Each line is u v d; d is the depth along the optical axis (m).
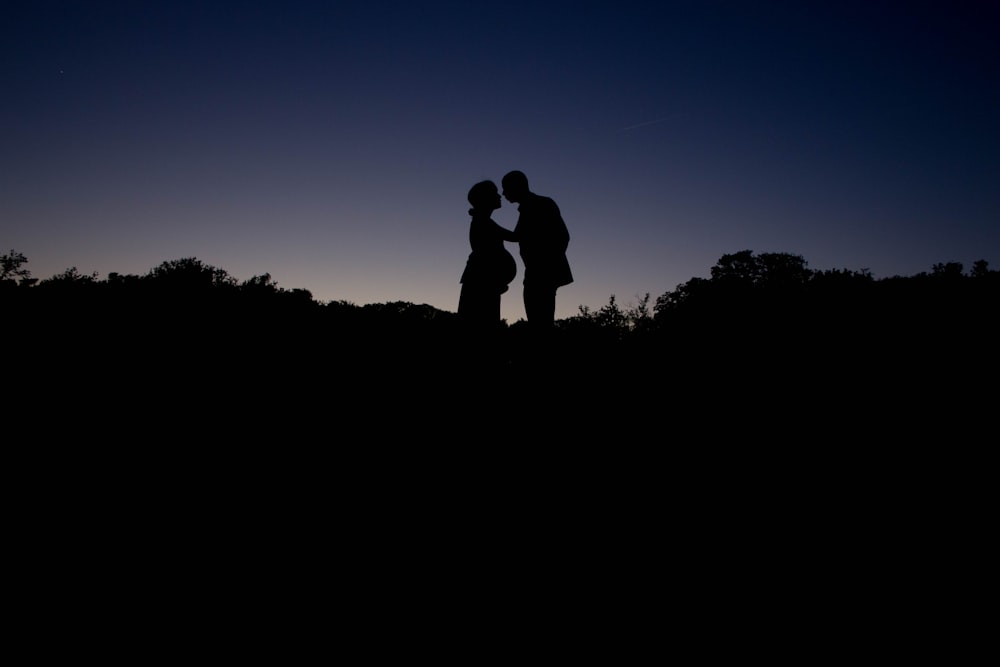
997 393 6.20
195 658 2.17
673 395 6.79
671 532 3.29
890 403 6.13
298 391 7.08
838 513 3.51
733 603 2.56
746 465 4.41
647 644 2.27
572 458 4.47
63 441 4.91
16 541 3.12
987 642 2.20
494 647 2.27
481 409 5.44
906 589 2.62
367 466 4.48
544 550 3.10
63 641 2.24
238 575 2.85
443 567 2.93
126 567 2.90
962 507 3.49
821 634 2.31
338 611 2.53
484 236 5.88
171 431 5.32
